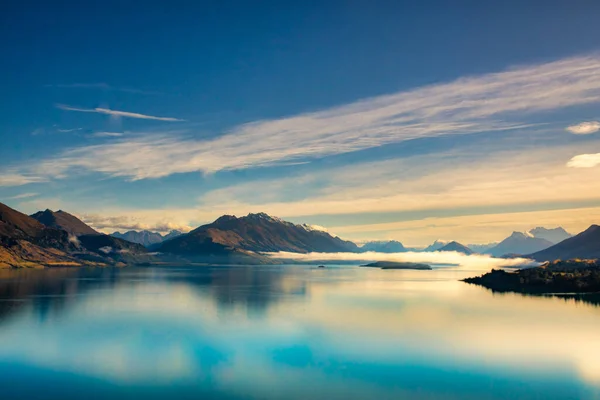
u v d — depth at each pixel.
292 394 98.81
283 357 125.81
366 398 97.31
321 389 101.81
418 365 119.00
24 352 129.50
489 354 129.62
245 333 155.88
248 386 103.81
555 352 131.38
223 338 147.75
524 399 96.69
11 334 151.25
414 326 167.75
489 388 103.62
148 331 157.62
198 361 121.12
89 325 167.12
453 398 97.75
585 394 100.38
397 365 119.06
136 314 194.00
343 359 124.19
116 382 105.75
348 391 101.06
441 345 138.62
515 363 121.12
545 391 101.44
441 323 172.88
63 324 168.75
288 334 154.12
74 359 122.56
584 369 116.44
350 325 169.88
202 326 167.00
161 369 114.81
